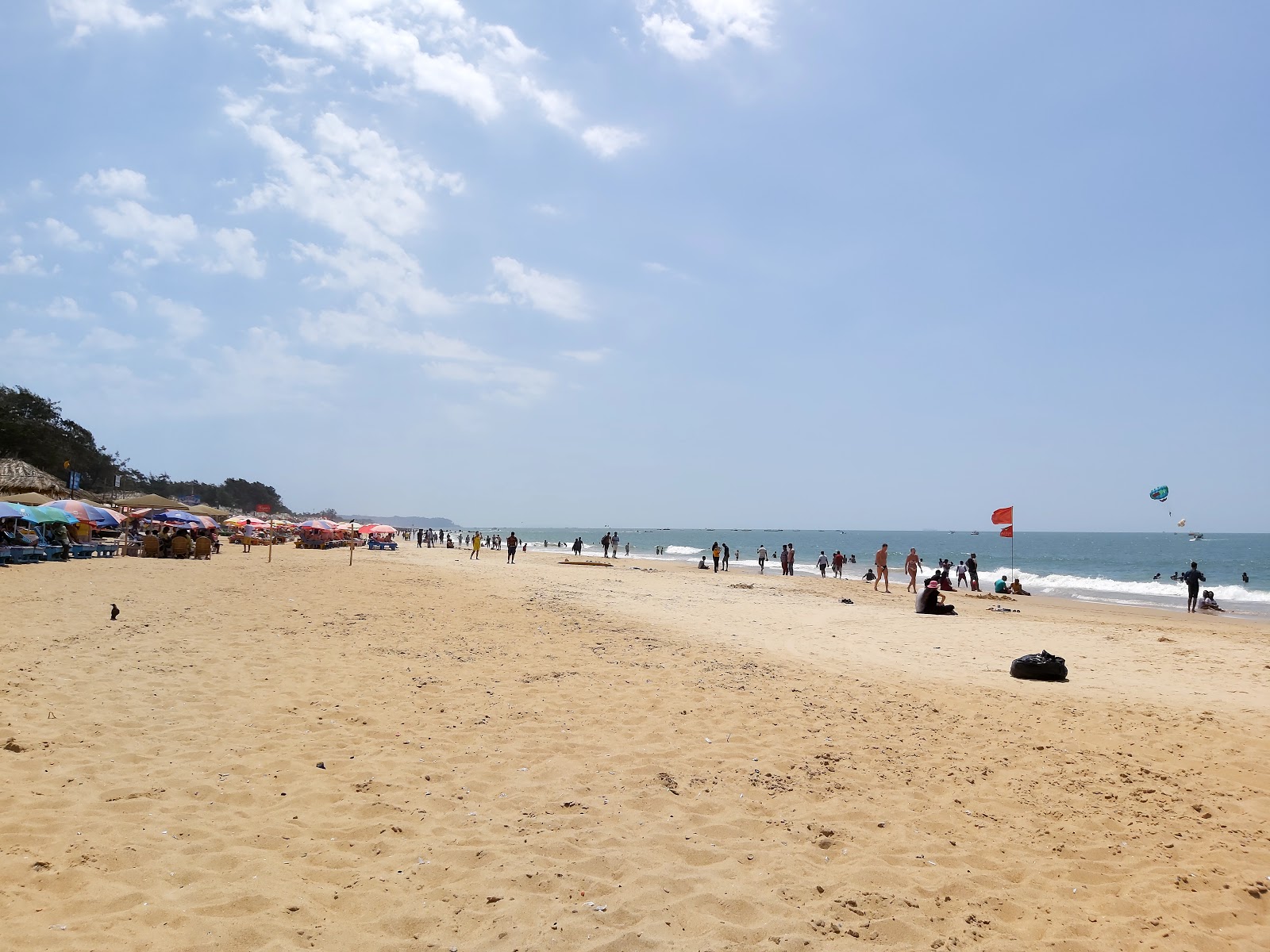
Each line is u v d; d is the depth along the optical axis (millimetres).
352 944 3580
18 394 61031
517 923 3840
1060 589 43125
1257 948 4086
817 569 57438
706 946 3732
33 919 3498
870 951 3809
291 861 4398
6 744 5926
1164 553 99000
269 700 7895
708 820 5430
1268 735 8133
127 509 40219
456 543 91312
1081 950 3982
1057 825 5672
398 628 13070
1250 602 34906
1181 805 6113
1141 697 10031
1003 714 8914
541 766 6406
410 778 5906
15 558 24250
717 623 16969
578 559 50375
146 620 12578
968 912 4316
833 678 10820
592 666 10633
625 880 4418
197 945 3426
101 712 7082
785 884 4473
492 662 10562
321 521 53406
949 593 32531
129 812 4895
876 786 6324
